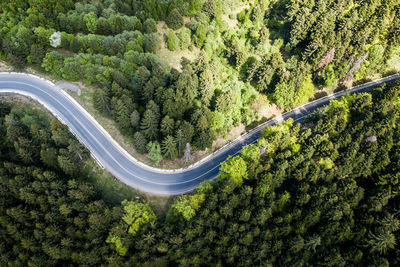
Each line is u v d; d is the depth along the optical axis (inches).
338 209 2687.0
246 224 2659.9
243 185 3198.8
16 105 3833.7
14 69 4183.1
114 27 4360.2
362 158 2942.9
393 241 2453.2
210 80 3897.6
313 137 3223.4
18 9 4397.1
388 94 3553.2
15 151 3238.2
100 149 3585.1
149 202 3255.4
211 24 4822.8
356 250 2506.2
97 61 3887.8
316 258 2536.9
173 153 3403.1
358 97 3595.0
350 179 2869.1
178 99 3486.7
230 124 3875.5
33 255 2571.4
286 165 2957.7
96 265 2576.3
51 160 3073.3
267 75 4099.4
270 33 5137.8
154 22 4505.4
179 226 2721.5
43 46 4205.2
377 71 4633.4
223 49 4707.2
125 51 4094.5
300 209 2787.9
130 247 2716.5
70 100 3944.4
